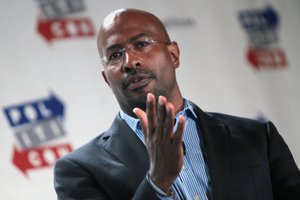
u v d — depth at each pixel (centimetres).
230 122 396
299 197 376
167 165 302
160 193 307
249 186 356
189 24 820
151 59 359
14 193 676
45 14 730
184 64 805
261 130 392
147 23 374
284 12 880
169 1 813
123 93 362
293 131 850
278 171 383
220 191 345
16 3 719
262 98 841
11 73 701
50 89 715
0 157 677
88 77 739
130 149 362
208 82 813
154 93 358
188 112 384
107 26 376
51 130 707
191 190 350
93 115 733
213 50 825
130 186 345
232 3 851
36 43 720
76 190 357
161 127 295
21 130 692
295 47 874
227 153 364
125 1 781
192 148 366
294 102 857
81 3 752
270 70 855
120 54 365
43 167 695
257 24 860
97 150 372
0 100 689
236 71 833
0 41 703
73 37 741
